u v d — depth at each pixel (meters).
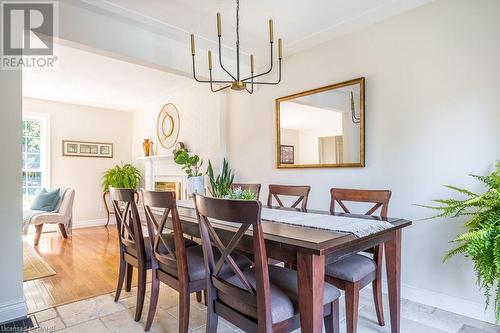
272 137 3.64
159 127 5.61
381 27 2.70
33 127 5.41
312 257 1.27
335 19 2.69
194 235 1.90
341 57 2.98
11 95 2.19
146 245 2.18
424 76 2.44
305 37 3.02
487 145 2.14
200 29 2.90
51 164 5.49
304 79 3.31
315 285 1.27
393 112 2.61
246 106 3.98
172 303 2.46
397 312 1.88
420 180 2.46
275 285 1.49
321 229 1.59
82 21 2.50
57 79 4.36
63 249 4.14
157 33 2.97
